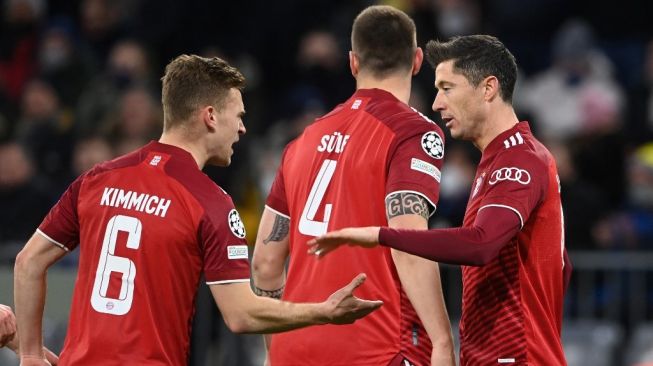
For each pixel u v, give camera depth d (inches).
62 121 1694.1
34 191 1487.5
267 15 1871.3
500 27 2062.0
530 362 737.6
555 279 756.6
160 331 732.0
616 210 1638.8
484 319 749.3
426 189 758.5
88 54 1784.0
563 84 1844.2
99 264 739.4
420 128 775.1
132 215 736.3
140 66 1717.5
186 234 730.2
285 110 1713.8
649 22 2102.6
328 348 775.7
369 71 803.4
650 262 1354.6
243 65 1708.9
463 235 696.4
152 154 750.5
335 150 790.5
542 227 741.3
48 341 1273.4
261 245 835.4
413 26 813.9
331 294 774.5
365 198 772.6
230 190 1504.7
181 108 753.0
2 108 1722.4
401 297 770.8
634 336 1334.9
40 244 761.0
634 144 1807.3
